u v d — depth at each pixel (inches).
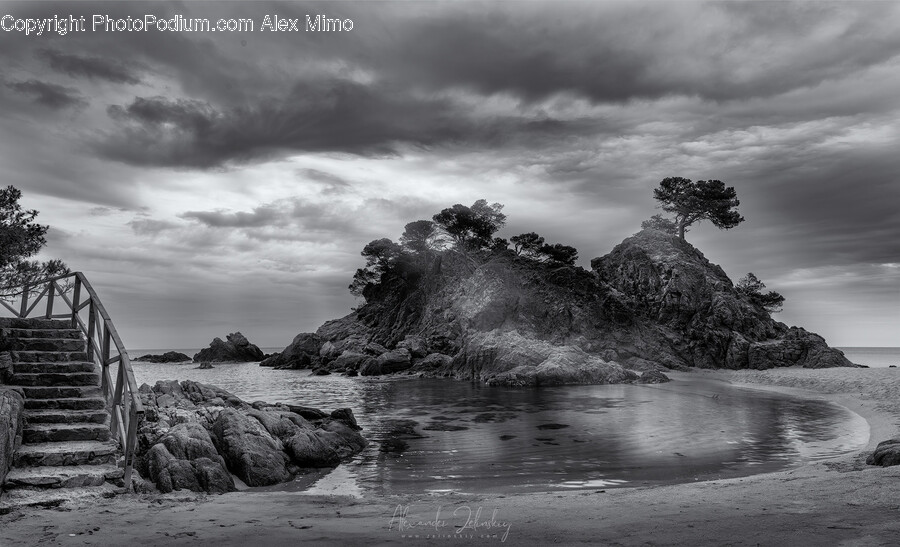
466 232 3873.0
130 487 433.7
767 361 2696.9
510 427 992.2
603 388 1881.2
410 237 3836.1
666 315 3024.1
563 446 786.8
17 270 752.3
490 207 4003.4
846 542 242.7
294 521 344.8
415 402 1480.1
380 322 3582.7
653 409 1261.1
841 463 567.5
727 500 360.2
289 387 2037.4
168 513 369.4
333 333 3710.6
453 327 2994.6
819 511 305.3
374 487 552.4
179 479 474.0
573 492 471.5
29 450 446.3
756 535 262.7
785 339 2785.4
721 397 1536.7
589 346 2709.2
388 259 3914.9
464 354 2519.7
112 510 375.9
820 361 2623.0
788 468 613.9
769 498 354.0
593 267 3604.8
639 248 3388.3
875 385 1609.3
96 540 297.9
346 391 1850.4
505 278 3065.9
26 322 617.0
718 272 3412.9
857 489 359.6
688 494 402.6
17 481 407.8
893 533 251.6
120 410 509.4
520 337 2417.6
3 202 738.2
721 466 634.2
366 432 943.0
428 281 3563.0
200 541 293.0
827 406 1288.1
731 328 2869.1
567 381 2058.3
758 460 667.4
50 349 589.6
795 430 914.7
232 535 305.4
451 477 597.0
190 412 682.2
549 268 3240.7
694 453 719.7
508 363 2255.2
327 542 286.4
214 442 593.9
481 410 1277.1
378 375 2706.7
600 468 633.6
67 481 421.7
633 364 2608.3
